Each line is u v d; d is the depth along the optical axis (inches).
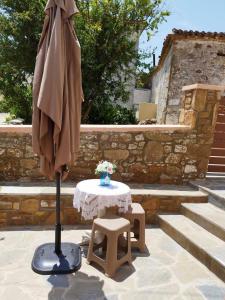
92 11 330.3
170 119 385.4
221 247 134.8
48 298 104.8
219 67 376.2
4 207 165.5
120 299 106.1
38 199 167.6
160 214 178.2
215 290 113.7
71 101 117.8
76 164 195.5
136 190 185.2
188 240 143.7
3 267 123.5
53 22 112.2
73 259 127.9
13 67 356.2
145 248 146.9
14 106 395.5
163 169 204.2
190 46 370.3
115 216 133.7
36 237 153.5
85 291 109.8
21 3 336.5
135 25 340.8
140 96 620.7
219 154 244.8
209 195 182.5
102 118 384.8
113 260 119.8
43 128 112.8
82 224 173.0
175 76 375.9
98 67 331.9
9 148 188.2
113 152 197.9
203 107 201.5
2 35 350.0
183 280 119.7
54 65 108.7
